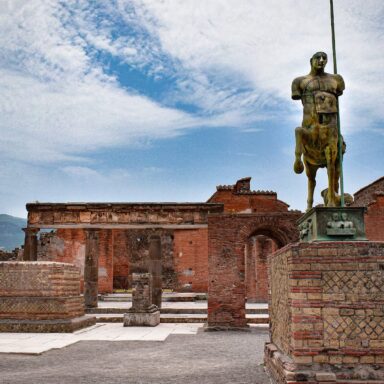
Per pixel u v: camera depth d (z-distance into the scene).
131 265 48.69
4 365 14.28
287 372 9.00
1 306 22.91
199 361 14.90
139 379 12.12
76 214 32.84
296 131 11.16
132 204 32.59
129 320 25.80
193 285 44.16
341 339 9.13
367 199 40.84
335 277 9.30
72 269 24.62
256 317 27.19
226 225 24.42
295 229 24.20
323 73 11.13
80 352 16.89
